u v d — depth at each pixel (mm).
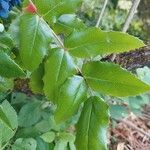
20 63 215
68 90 190
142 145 486
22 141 339
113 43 187
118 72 187
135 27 681
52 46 203
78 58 201
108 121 190
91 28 191
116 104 419
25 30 194
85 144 189
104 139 188
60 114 192
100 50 191
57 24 212
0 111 196
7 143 328
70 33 198
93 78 192
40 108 367
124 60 342
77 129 193
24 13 200
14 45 203
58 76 193
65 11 208
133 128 495
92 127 190
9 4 203
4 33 196
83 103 201
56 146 363
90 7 590
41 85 225
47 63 193
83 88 193
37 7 203
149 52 342
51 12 206
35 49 193
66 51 195
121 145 472
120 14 674
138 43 185
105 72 189
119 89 189
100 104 191
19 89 372
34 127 358
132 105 396
